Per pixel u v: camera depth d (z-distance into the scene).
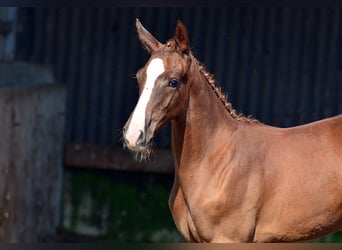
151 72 6.66
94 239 12.80
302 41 12.43
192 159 7.11
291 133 7.29
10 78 12.59
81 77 13.11
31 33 13.14
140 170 12.66
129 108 12.98
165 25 12.72
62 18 13.09
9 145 10.86
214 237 7.09
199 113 7.05
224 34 12.59
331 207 7.14
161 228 12.77
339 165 7.14
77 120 13.16
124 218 12.89
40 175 12.04
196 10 12.63
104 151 12.80
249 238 7.09
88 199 13.00
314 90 12.41
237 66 12.59
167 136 12.80
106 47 13.01
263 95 12.55
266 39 12.52
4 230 10.72
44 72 13.09
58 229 12.92
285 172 7.12
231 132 7.18
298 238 7.25
